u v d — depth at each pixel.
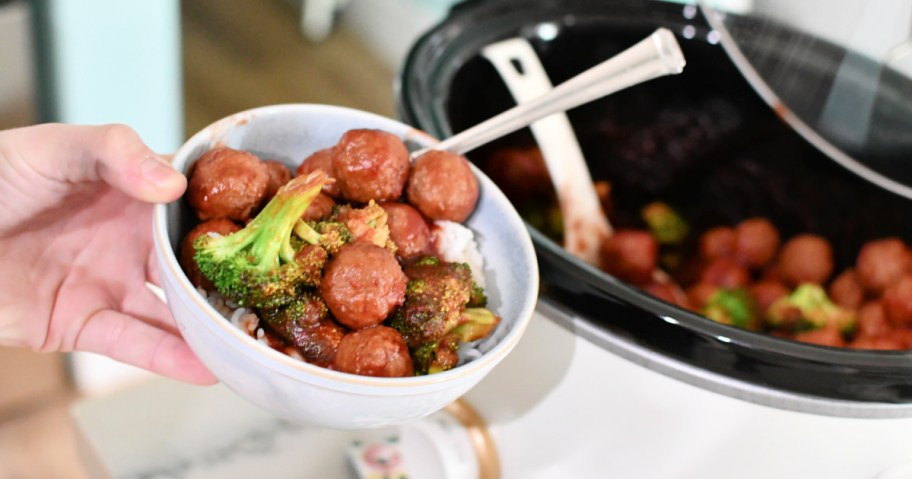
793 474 0.52
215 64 1.05
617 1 0.69
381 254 0.45
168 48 0.78
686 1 0.71
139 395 0.62
